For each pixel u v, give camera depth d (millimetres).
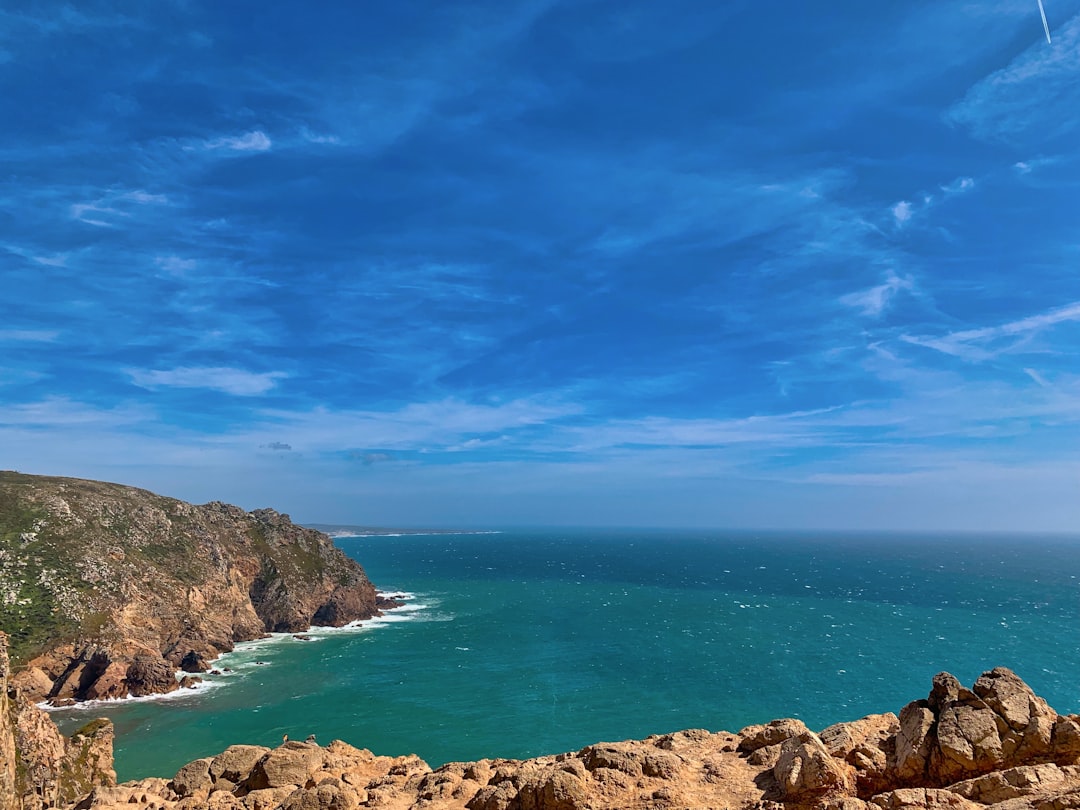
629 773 18094
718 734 22312
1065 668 110375
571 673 112500
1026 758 14883
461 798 19250
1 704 29328
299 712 93438
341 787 20062
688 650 129000
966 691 16734
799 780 15734
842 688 101188
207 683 108625
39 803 31750
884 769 16234
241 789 23484
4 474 146250
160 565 137500
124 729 86438
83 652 103562
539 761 22000
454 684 106750
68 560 119688
